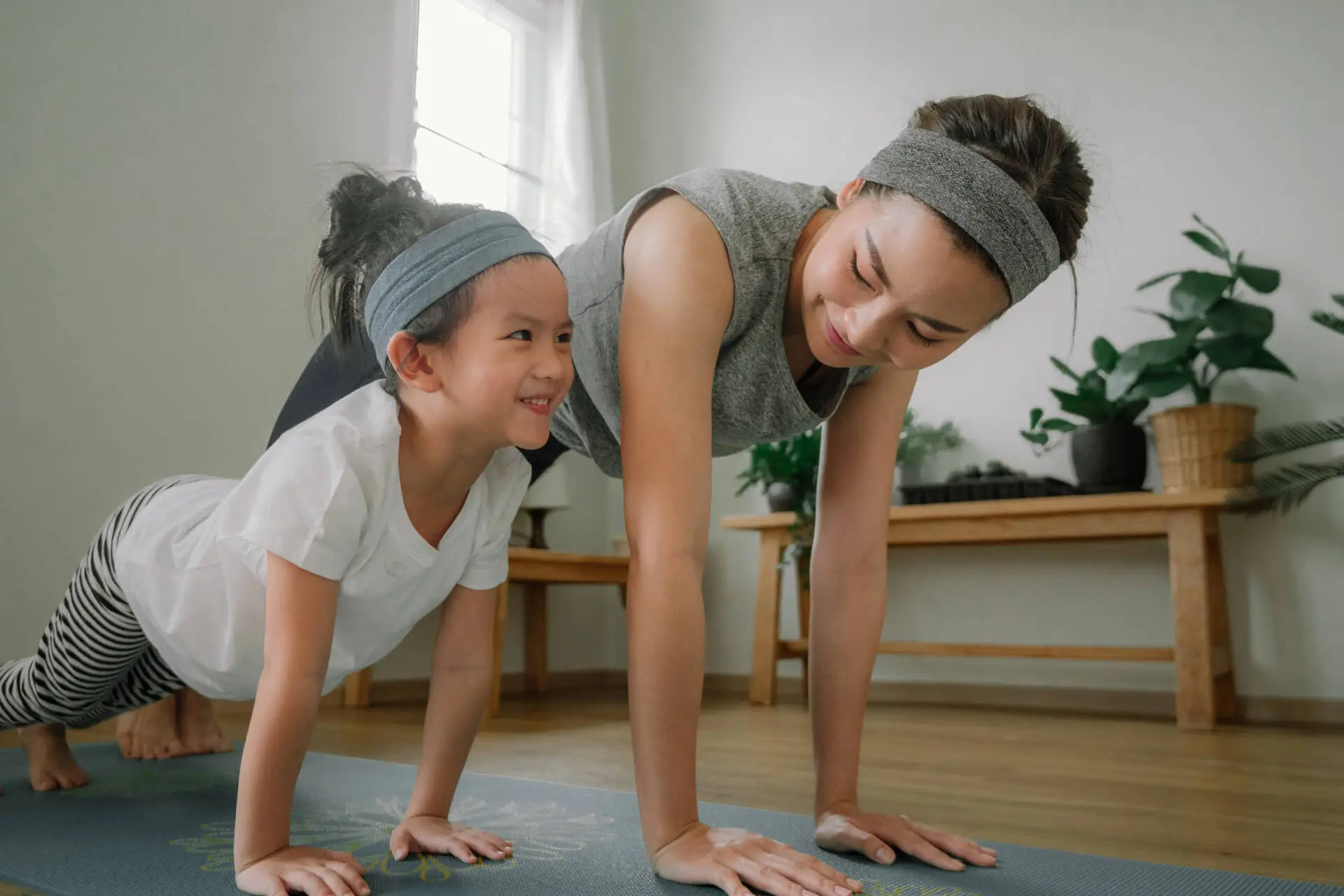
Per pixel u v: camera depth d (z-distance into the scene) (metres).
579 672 4.18
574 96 4.14
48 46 2.58
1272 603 3.02
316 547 0.99
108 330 2.64
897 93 3.98
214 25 2.95
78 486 2.55
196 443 2.81
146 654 1.43
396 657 3.35
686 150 4.46
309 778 1.63
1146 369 2.92
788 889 0.88
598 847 1.15
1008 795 1.59
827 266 0.94
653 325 0.99
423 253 1.01
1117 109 3.48
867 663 1.19
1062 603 3.36
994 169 0.88
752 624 3.96
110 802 1.42
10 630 2.40
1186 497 2.68
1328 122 3.16
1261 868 1.09
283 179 3.08
